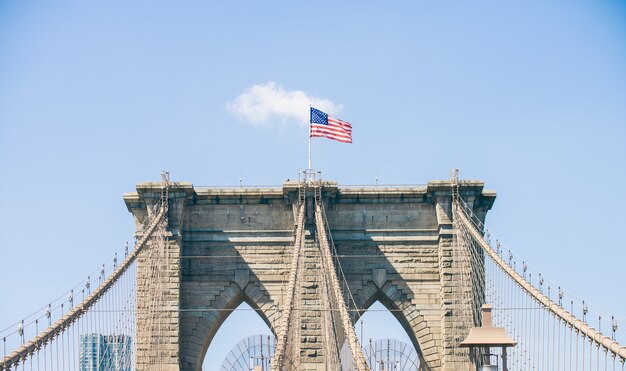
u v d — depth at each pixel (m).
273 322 109.00
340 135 111.56
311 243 108.81
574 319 70.69
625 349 60.56
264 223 111.25
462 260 107.88
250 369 108.31
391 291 109.62
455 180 110.06
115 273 90.88
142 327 106.38
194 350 108.50
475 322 106.44
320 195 109.81
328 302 96.19
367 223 111.00
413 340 111.25
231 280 110.06
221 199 111.44
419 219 111.00
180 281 108.88
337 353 84.38
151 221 108.38
